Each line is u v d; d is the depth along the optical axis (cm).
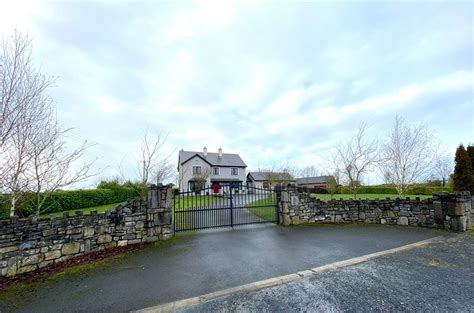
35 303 316
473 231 656
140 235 619
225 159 3719
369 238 622
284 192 841
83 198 1247
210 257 495
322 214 880
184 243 614
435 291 312
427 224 734
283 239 634
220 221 893
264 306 287
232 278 380
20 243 428
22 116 543
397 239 600
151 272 420
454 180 1170
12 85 527
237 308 285
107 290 350
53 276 411
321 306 282
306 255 489
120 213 593
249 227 801
